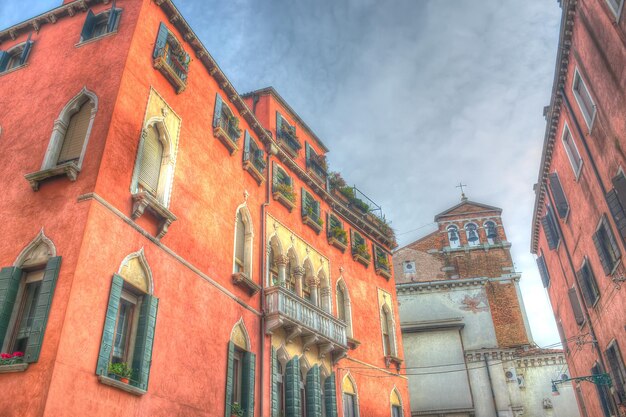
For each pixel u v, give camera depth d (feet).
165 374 38.55
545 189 81.56
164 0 50.24
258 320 54.29
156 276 40.37
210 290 47.29
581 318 76.07
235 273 51.80
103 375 32.58
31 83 47.14
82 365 31.58
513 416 99.45
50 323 31.32
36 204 37.55
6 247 36.47
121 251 37.32
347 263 78.74
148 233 40.60
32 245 35.63
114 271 36.24
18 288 34.76
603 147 53.52
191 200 47.80
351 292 76.43
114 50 44.86
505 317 116.06
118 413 33.40
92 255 34.55
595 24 49.78
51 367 29.55
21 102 46.03
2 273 34.83
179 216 45.39
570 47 57.93
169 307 40.98
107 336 33.88
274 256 62.85
